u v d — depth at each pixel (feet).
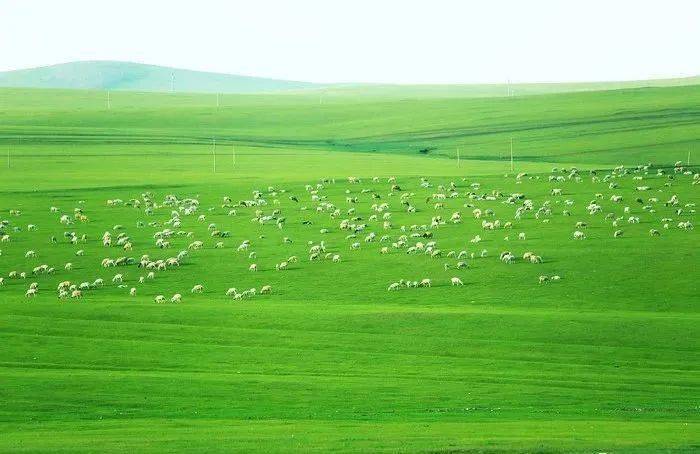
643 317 262.88
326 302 297.53
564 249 362.12
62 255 376.89
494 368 216.54
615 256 347.36
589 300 292.81
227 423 163.12
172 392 188.24
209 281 332.19
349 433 152.87
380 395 187.83
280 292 313.53
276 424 161.99
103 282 330.95
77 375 202.39
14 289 319.88
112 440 147.74
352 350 234.38
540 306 287.07
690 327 250.78
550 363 221.05
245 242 389.60
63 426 160.35
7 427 159.63
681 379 204.23
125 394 185.78
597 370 214.07
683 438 146.82
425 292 308.19
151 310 276.21
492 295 301.63
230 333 250.57
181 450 140.87
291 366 218.18
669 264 333.01
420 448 140.26
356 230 414.00
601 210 435.53
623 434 150.30
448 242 385.70
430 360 224.33
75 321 261.44
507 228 407.64
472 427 157.89
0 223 436.76
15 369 209.87
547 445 141.28
